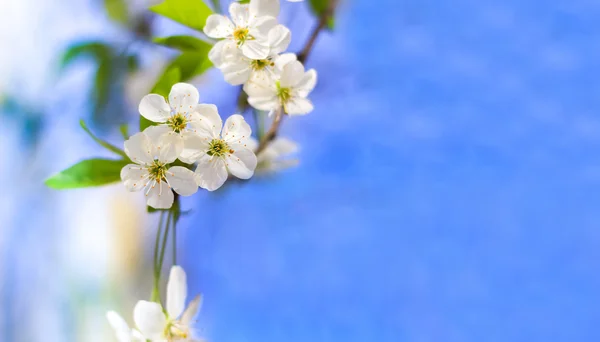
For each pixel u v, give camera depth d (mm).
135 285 806
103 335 803
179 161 663
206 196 720
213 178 659
